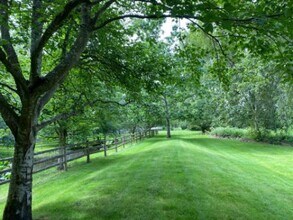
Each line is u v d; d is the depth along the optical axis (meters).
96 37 7.66
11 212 5.27
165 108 33.19
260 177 10.42
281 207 7.02
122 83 8.52
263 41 5.20
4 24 4.31
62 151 12.70
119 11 7.80
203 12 3.82
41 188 9.20
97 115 14.12
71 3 4.44
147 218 5.95
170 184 8.54
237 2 4.77
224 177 9.61
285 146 23.41
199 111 36.09
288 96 19.72
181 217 5.98
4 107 5.20
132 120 29.70
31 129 5.40
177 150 17.23
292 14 3.79
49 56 8.54
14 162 5.40
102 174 10.68
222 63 7.35
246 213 6.37
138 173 10.40
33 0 5.53
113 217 6.04
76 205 6.89
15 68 4.86
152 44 8.12
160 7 4.14
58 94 9.48
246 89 22.53
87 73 8.70
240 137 30.81
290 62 5.32
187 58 7.61
